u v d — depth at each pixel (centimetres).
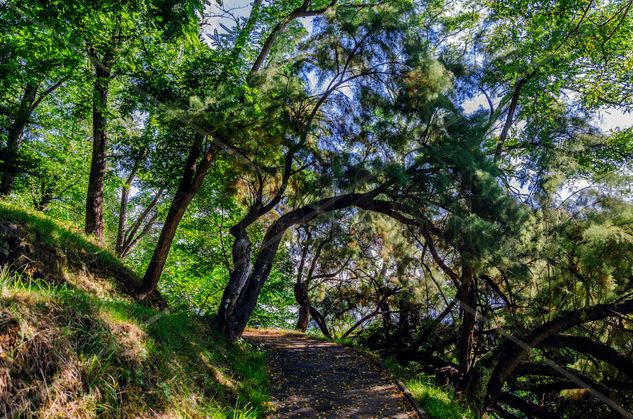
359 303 1809
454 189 902
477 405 952
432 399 790
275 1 1172
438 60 945
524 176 1041
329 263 1617
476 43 1247
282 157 1004
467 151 852
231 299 952
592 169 1248
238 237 1002
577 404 1127
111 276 894
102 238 1139
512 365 1024
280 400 716
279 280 1997
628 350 1000
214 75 977
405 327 1638
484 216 880
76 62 917
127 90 1069
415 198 898
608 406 1039
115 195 2066
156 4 640
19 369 323
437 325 1412
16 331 342
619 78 1200
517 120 1302
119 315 502
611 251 830
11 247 628
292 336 1509
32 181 1427
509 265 868
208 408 505
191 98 842
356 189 955
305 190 994
